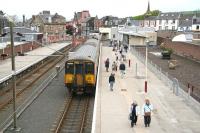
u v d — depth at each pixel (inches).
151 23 5329.7
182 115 836.0
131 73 1494.8
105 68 1647.4
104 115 835.4
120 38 3203.7
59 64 1962.4
